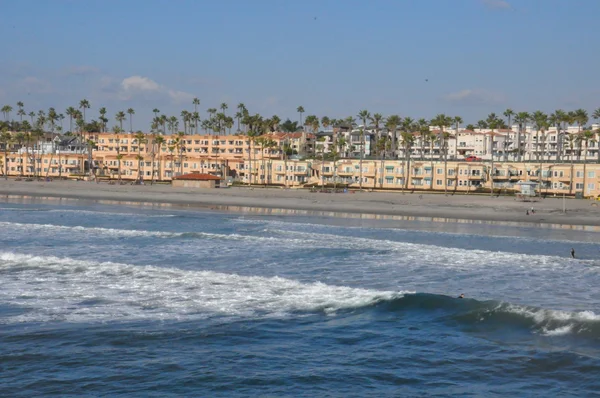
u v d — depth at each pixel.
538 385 23.00
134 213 89.56
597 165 128.12
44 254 49.28
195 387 22.67
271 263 47.00
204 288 36.72
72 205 103.25
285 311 32.16
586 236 68.38
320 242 58.25
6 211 88.38
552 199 119.31
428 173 144.62
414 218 87.62
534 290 38.91
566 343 27.27
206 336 28.11
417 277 42.50
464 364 25.06
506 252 55.16
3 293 35.12
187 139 193.62
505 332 28.92
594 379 23.39
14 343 26.83
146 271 41.09
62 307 32.41
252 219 83.19
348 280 41.28
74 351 25.95
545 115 176.62
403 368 24.67
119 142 199.62
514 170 138.75
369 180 150.25
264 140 171.88
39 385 22.66
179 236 60.78
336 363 25.14
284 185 154.88
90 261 45.22
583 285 40.50
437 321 30.59
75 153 198.50
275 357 25.67
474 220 85.69
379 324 30.23
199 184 147.25
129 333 28.30
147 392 22.19
